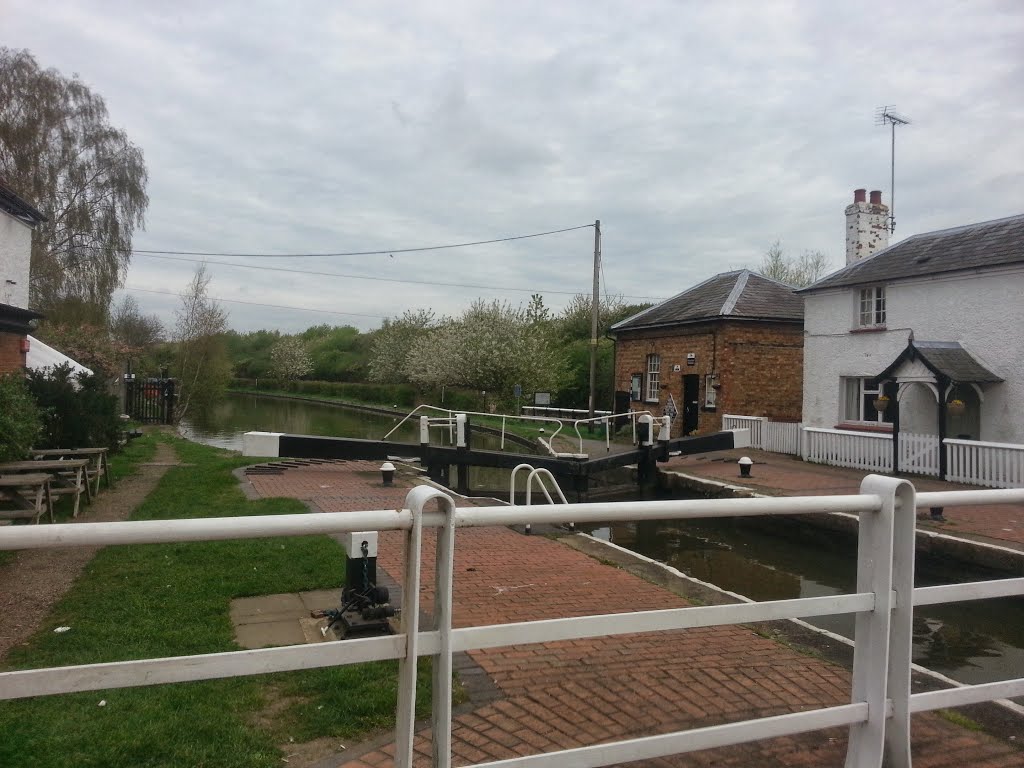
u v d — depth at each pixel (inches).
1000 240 595.2
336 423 1302.9
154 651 169.2
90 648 170.4
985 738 135.8
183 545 270.8
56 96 1157.7
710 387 855.7
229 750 125.1
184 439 825.5
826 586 336.5
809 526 424.2
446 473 570.9
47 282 1146.7
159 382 1128.2
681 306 961.5
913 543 109.7
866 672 109.7
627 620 96.9
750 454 728.3
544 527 350.6
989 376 549.3
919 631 271.4
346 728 134.3
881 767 107.2
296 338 2691.9
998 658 243.4
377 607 183.2
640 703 151.9
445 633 87.3
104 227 1215.6
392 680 154.3
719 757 126.3
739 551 407.5
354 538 187.0
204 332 1230.3
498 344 1328.7
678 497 581.9
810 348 739.4
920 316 621.0
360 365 2306.8
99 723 132.5
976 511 417.4
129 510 363.9
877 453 597.9
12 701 141.1
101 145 1211.9
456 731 136.9
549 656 176.9
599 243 1019.3
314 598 219.3
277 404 2015.3
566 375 1300.4
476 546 305.6
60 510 358.0
